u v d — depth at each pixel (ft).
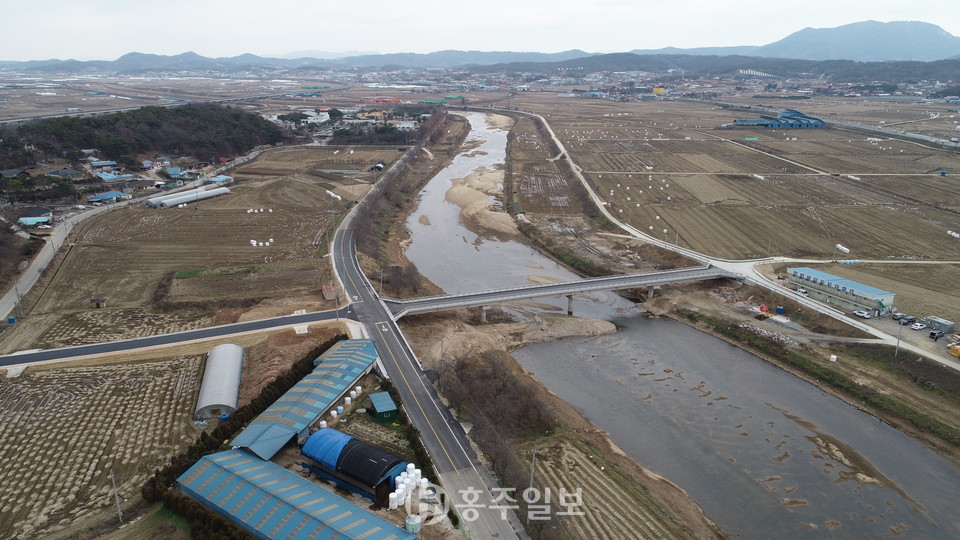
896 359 277.64
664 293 377.71
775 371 290.15
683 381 282.15
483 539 171.53
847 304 329.11
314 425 222.48
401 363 269.85
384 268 408.87
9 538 171.01
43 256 401.90
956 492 207.21
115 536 172.45
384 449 209.87
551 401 255.70
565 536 175.63
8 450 211.41
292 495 175.63
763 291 357.00
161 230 465.88
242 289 356.59
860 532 189.47
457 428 224.53
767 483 212.23
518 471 200.13
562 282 386.93
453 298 338.75
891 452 228.84
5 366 267.59
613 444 230.89
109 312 327.67
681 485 210.38
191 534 172.04
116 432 222.07
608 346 317.22
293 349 279.90
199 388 251.19
